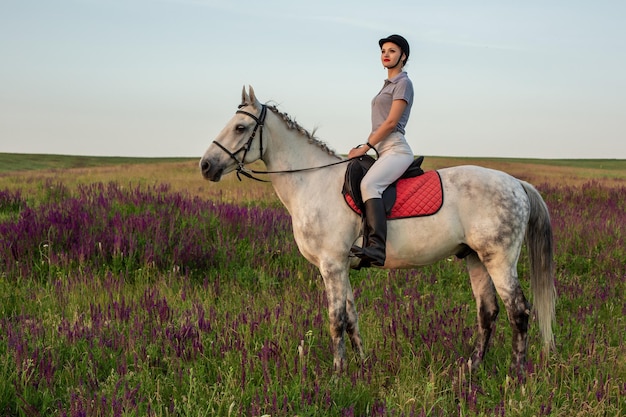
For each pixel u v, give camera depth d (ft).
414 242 15.83
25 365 14.35
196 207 33.78
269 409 12.57
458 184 15.92
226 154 16.03
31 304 20.47
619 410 12.76
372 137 15.90
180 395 13.57
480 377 15.35
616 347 16.60
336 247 15.97
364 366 15.33
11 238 27.02
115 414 12.03
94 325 17.37
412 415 12.07
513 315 15.56
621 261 28.09
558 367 15.08
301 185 16.47
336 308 15.84
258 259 27.22
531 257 16.51
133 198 34.83
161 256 25.79
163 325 17.94
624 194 53.88
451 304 21.74
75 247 26.30
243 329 17.30
